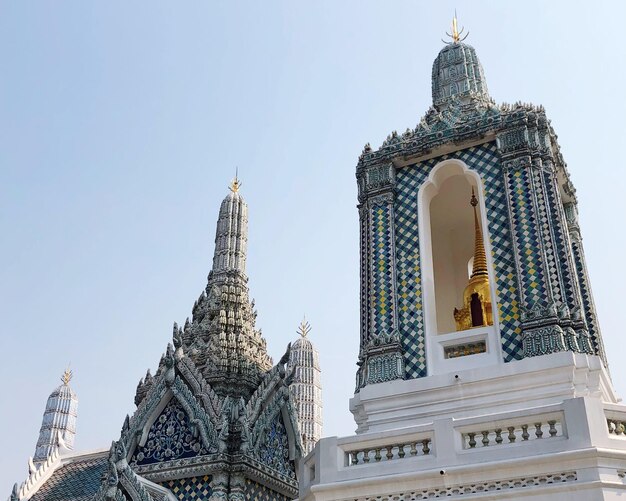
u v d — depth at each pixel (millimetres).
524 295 21234
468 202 26984
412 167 25328
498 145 23766
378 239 24234
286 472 28188
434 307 22859
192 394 27516
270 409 28188
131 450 27344
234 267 34406
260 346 31688
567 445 15969
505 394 19938
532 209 22391
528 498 15711
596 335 24453
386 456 18234
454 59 29203
